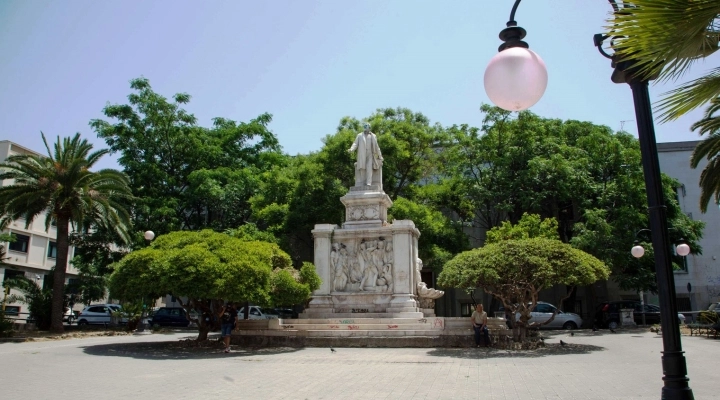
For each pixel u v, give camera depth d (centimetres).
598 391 979
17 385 1049
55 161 2755
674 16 548
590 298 3753
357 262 2188
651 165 587
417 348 1773
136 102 3669
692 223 3316
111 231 3241
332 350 1678
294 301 1834
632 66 586
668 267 564
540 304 3142
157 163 3691
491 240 2647
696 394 946
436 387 1024
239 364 1377
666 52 572
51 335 2477
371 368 1296
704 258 3950
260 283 1716
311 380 1110
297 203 2948
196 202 3547
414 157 3234
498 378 1138
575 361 1440
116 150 3684
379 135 3092
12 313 3036
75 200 2722
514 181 3356
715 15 550
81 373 1214
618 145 3222
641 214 3034
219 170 3566
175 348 1792
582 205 3266
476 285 1803
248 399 905
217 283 1608
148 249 1828
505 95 516
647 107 602
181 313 3534
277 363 1395
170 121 3678
